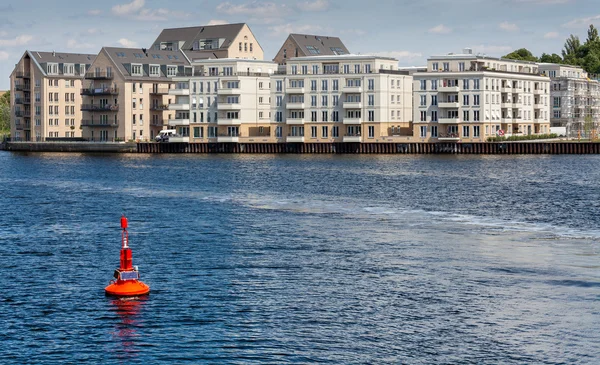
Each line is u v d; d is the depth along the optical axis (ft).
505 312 184.34
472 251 250.37
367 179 514.27
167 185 487.20
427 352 162.71
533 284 207.00
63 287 204.85
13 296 196.34
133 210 357.00
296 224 307.99
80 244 265.34
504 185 470.80
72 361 158.20
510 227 301.63
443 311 185.26
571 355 160.97
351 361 158.71
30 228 303.07
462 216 332.80
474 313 183.93
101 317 180.86
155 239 274.36
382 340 168.45
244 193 432.25
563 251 250.37
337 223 310.24
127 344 165.89
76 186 486.38
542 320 178.91
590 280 210.79
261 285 206.39
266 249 254.06
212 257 241.14
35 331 172.55
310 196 414.41
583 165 628.28
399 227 299.99
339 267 226.99
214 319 179.63
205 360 158.71
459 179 511.81
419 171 577.84
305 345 165.89
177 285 206.28
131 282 199.41
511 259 237.66
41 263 233.35
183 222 315.17
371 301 192.75
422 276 216.13
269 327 175.11
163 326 175.42
